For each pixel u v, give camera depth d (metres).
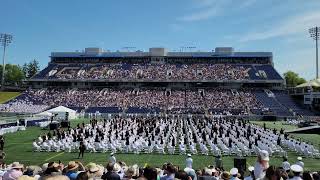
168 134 63.00
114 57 158.00
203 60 156.50
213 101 124.69
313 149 44.41
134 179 15.03
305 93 121.56
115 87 141.88
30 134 63.88
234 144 49.56
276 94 132.00
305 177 14.75
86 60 157.88
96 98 128.62
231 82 139.00
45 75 145.00
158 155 44.53
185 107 120.12
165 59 157.38
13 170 14.11
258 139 51.03
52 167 12.86
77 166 15.16
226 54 154.88
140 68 149.75
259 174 13.93
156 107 120.44
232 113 115.00
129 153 46.09
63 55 157.25
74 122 89.25
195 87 141.00
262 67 149.12
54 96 131.00
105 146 47.12
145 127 66.38
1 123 72.06
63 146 47.16
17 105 121.06
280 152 44.97
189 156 29.81
